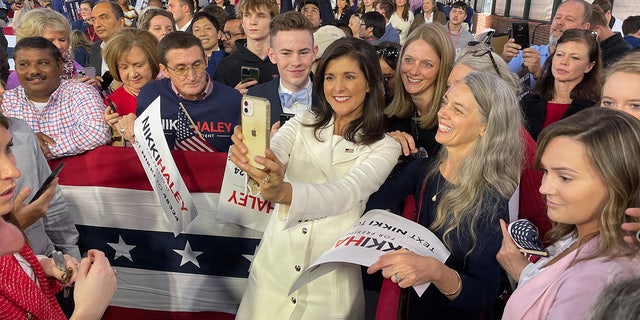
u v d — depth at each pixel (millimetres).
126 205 3230
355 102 2293
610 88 2600
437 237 2162
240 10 4902
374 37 7906
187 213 2756
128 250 3289
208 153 3133
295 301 2361
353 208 2346
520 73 4895
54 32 4750
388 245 2023
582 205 1563
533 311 1558
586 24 5539
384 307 2086
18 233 1399
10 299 1546
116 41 3904
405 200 2527
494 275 2100
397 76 3291
